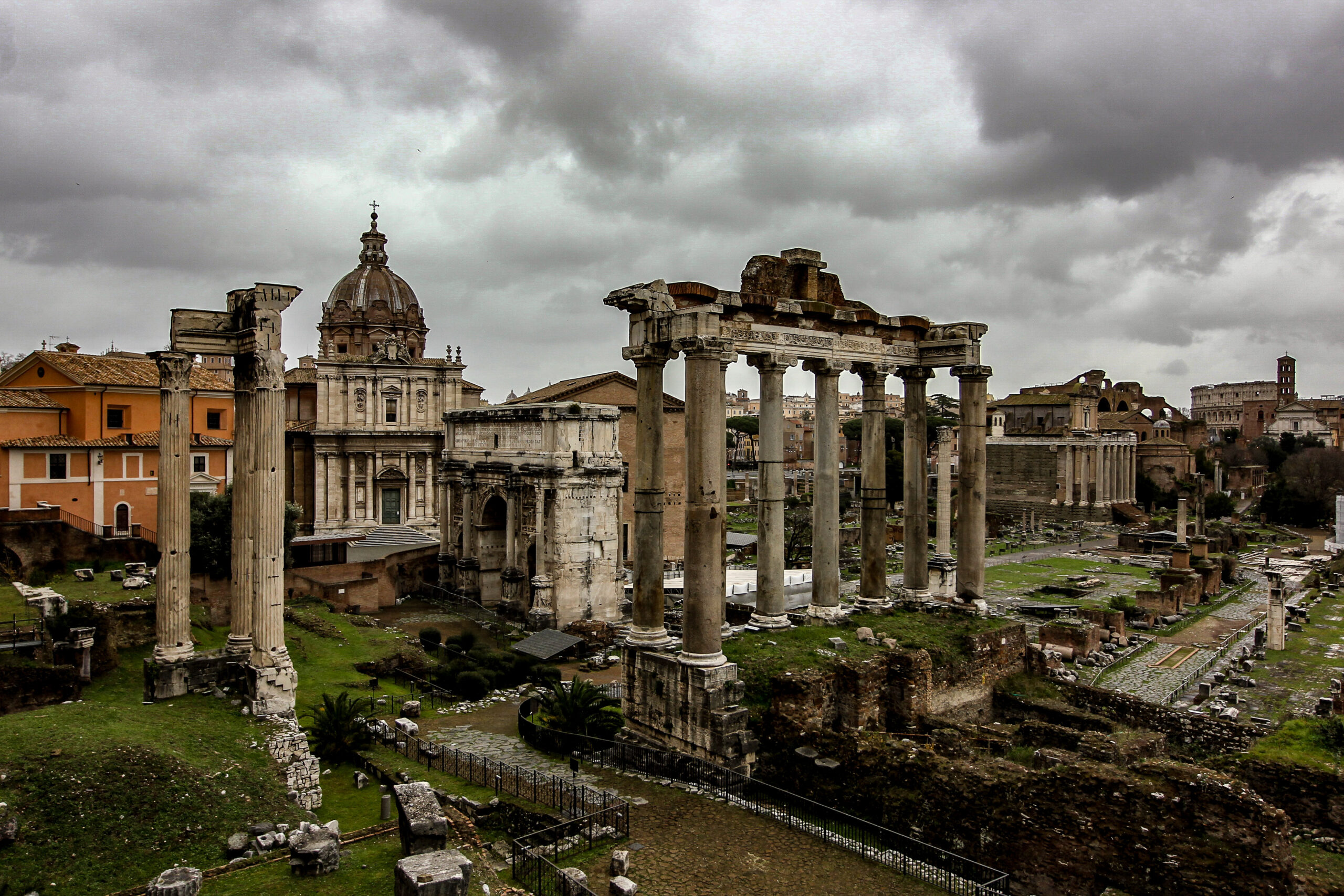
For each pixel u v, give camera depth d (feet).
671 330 98.22
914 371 130.00
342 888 62.54
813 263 114.52
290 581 203.21
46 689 97.91
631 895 65.98
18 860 64.39
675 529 315.17
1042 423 605.73
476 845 73.00
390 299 322.96
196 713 94.68
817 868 72.90
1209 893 62.34
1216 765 86.22
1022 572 337.72
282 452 100.22
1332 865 73.05
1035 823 70.28
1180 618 242.17
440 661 171.01
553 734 110.63
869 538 127.03
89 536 171.12
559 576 210.59
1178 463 587.27
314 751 102.78
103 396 193.26
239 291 103.50
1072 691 117.80
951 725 96.43
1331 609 255.29
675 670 96.68
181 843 70.13
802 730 88.84
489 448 238.68
